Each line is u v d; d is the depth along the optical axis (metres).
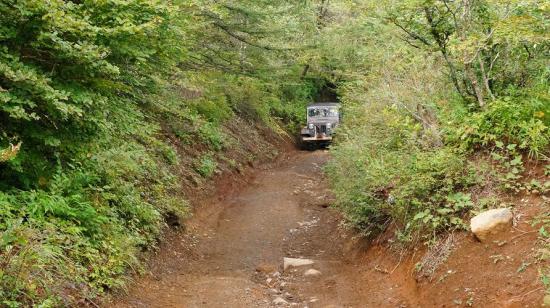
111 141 7.59
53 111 5.54
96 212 6.49
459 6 7.09
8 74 4.90
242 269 8.52
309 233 10.85
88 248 5.87
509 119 6.37
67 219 6.05
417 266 6.11
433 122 7.65
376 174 7.60
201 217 11.80
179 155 13.48
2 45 5.50
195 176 13.22
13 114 5.05
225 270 8.46
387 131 8.79
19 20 5.32
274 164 20.48
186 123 15.34
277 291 7.25
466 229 5.82
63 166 6.75
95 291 5.50
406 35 8.52
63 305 4.83
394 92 8.62
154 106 10.37
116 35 6.00
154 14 6.41
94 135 6.36
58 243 5.48
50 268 5.06
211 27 13.22
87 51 5.34
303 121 27.53
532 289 4.51
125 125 6.97
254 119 23.00
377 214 8.08
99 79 6.03
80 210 6.24
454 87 7.94
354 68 17.22
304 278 7.75
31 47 5.66
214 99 18.08
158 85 9.07
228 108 19.59
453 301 5.14
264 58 15.34
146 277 7.06
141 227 8.18
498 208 5.63
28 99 5.23
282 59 16.70
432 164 6.64
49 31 5.42
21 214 5.21
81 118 5.95
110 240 6.59
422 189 6.70
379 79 10.09
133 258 6.77
